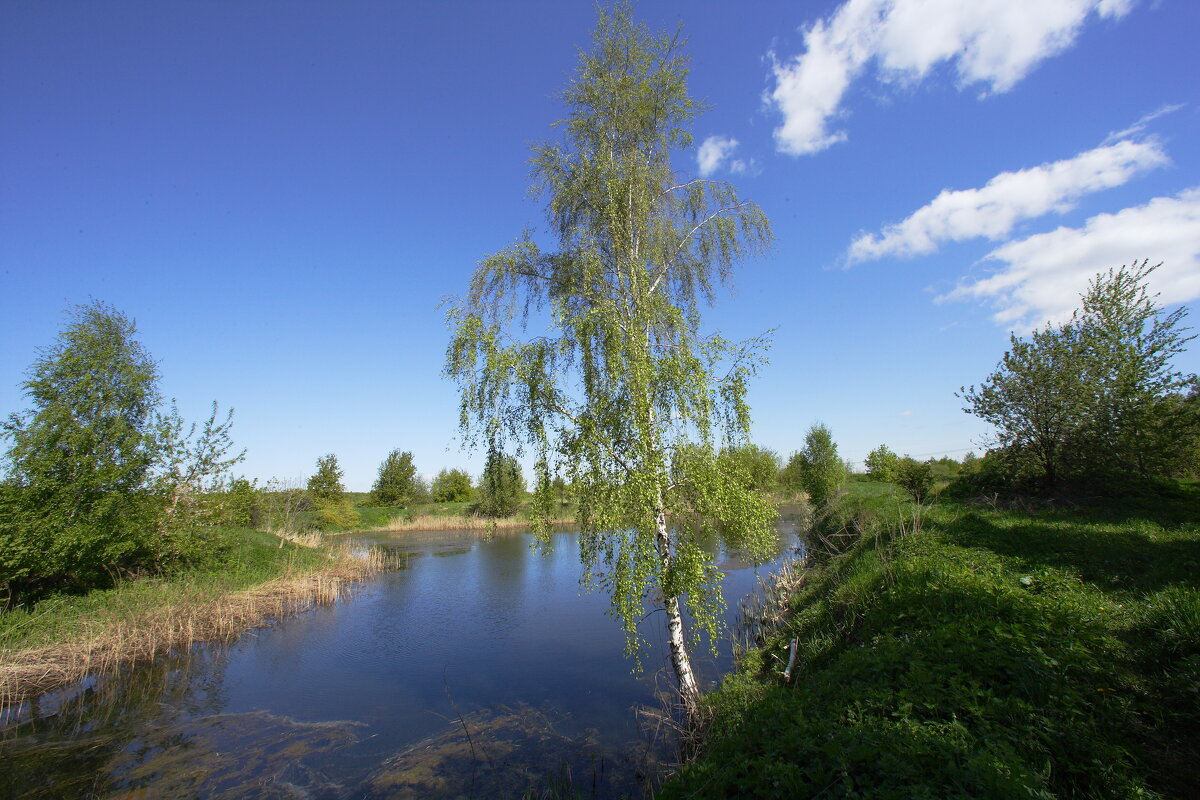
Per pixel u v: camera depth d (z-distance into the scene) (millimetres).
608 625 14867
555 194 10008
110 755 8523
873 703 4750
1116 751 4059
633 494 7461
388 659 12922
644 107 9672
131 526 16359
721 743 4891
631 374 7504
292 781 7648
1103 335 13422
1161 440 12461
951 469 41312
